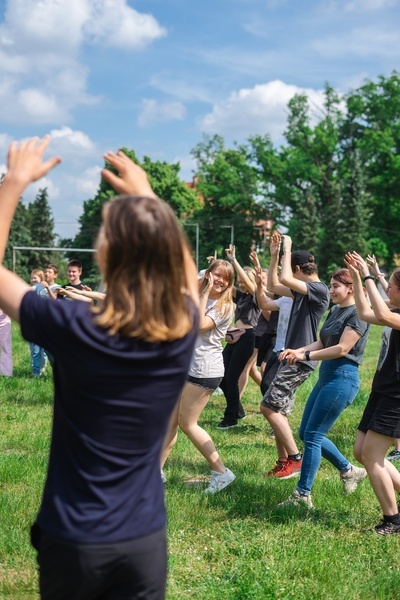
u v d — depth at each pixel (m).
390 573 4.39
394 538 5.00
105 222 2.02
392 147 52.88
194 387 5.81
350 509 5.68
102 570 1.94
